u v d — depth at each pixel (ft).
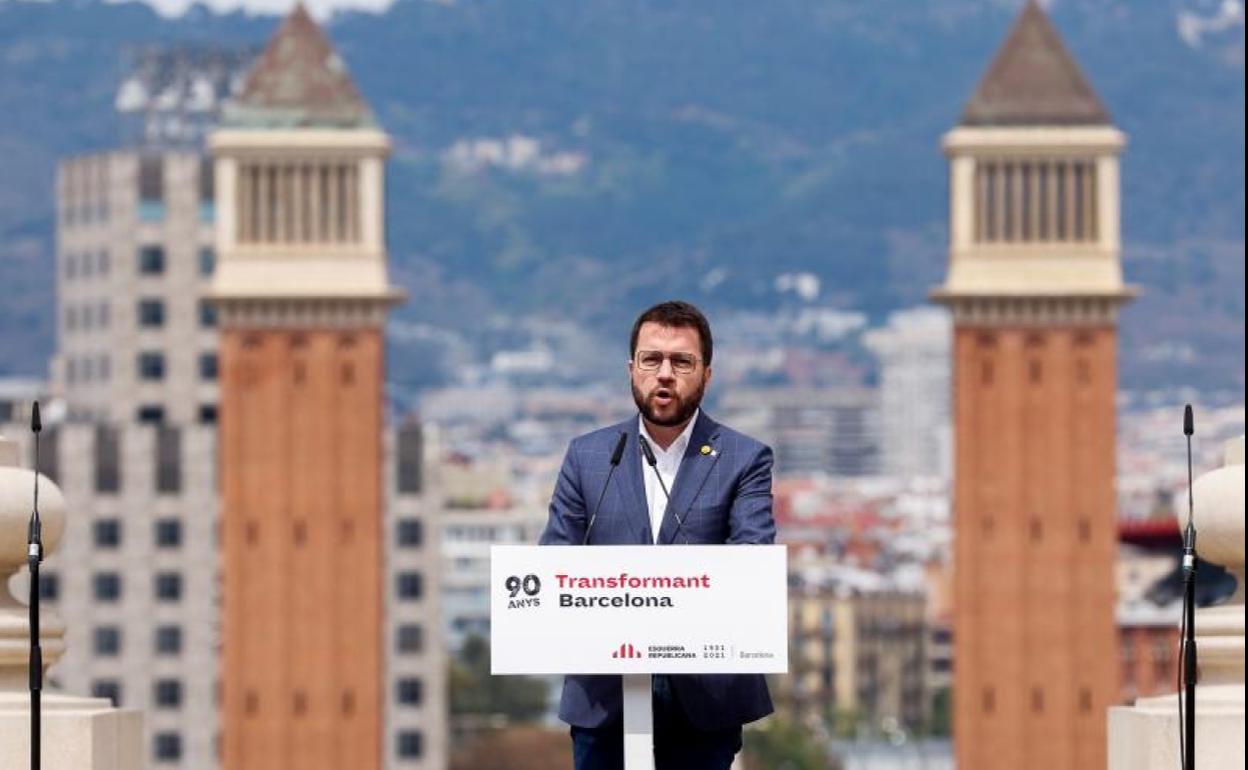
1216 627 122.31
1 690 119.03
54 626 120.16
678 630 99.76
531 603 99.81
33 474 111.75
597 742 102.68
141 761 122.42
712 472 103.35
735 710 101.71
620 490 103.45
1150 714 120.78
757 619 99.66
